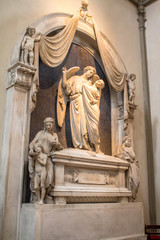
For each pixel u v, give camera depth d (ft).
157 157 20.83
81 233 13.09
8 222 12.03
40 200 12.32
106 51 18.51
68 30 16.56
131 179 17.21
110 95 19.89
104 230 14.16
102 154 16.97
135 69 22.22
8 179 12.36
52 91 16.17
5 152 12.75
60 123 15.92
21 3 15.56
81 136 16.28
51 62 15.25
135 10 24.04
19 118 13.35
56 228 12.21
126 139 18.13
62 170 13.73
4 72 14.03
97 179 15.49
